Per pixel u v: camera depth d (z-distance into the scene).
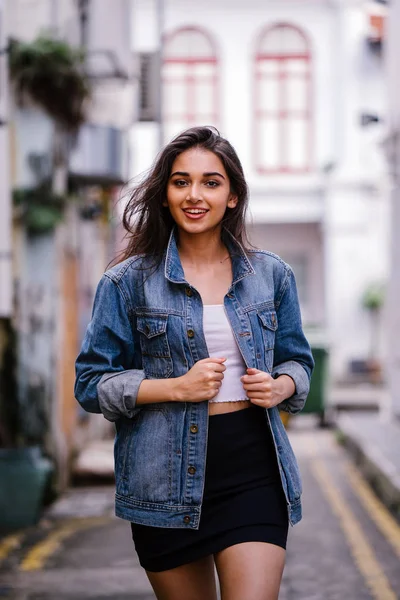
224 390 2.82
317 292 22.59
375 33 21.33
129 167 9.72
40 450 8.28
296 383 2.91
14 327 8.50
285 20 21.81
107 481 9.63
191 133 2.87
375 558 6.05
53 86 8.28
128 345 2.90
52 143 8.35
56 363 8.74
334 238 21.48
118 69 9.23
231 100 21.95
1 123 7.18
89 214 10.46
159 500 2.79
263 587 2.63
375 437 10.48
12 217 8.31
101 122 9.93
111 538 6.94
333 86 21.78
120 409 2.79
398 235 10.20
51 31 8.57
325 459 11.17
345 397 16.97
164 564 2.81
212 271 2.94
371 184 21.36
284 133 21.91
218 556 2.73
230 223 2.96
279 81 21.92
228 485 2.78
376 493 8.73
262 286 2.94
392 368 10.64
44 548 6.58
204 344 2.82
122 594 5.18
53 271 8.62
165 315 2.83
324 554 6.20
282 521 2.79
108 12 9.18
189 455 2.78
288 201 21.88
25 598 5.12
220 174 2.85
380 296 20.70
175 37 21.92
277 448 2.83
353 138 21.55
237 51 21.91
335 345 21.05
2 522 7.48
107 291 2.88
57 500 8.74
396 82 10.02
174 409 2.80
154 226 2.92
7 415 8.50
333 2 21.64
